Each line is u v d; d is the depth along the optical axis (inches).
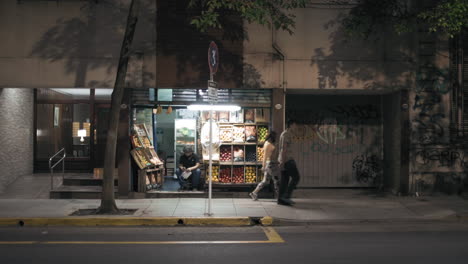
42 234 322.7
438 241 300.4
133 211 392.2
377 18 469.1
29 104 561.0
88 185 497.7
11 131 501.0
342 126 522.3
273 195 469.4
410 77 474.9
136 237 312.7
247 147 488.4
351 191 510.0
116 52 459.8
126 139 460.4
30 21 455.8
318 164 520.7
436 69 477.4
